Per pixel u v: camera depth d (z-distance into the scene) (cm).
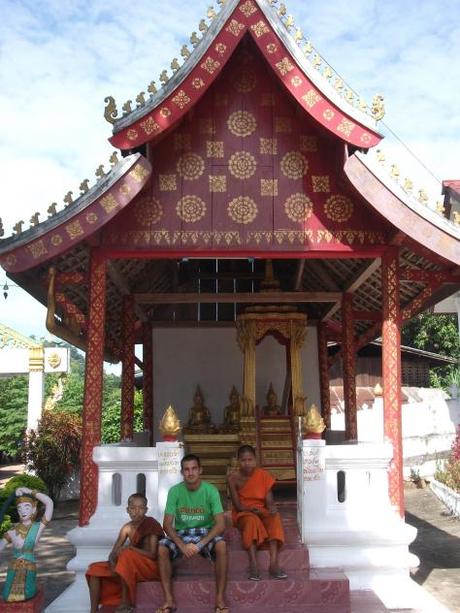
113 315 1201
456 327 2814
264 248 779
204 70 746
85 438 751
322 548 695
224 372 1306
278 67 750
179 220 781
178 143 796
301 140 803
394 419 774
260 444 966
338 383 2172
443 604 709
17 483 1378
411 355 2423
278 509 838
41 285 809
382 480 718
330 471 716
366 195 740
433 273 818
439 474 1608
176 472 702
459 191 1488
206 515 617
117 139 738
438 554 978
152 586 606
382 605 638
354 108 749
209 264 1330
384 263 795
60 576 879
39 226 719
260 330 1045
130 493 710
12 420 3139
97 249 775
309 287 1305
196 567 645
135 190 731
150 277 1150
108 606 610
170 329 1322
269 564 643
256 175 794
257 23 749
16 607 570
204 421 1085
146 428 1266
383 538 692
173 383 1301
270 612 602
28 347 1919
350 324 1093
